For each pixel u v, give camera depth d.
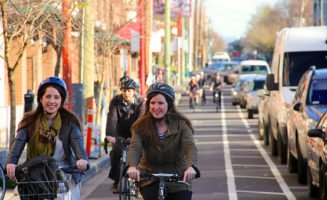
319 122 11.79
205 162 17.52
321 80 14.31
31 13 12.67
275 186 13.48
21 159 16.09
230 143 22.53
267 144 21.67
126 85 10.47
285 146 16.89
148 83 33.47
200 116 36.16
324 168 10.46
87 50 18.59
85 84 18.81
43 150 6.65
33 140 6.67
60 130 6.68
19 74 24.31
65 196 6.19
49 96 6.66
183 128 6.68
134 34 31.14
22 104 24.55
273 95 18.94
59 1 13.77
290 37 18.81
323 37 18.64
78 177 6.70
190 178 6.39
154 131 6.69
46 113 6.73
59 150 6.68
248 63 53.72
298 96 14.88
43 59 28.06
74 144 6.64
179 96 52.88
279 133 17.02
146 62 33.34
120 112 10.62
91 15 18.20
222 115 36.75
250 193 12.62
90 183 14.13
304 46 18.56
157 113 6.69
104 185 13.84
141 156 7.36
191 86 39.28
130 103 10.64
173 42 69.31
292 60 18.38
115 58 41.41
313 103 13.80
